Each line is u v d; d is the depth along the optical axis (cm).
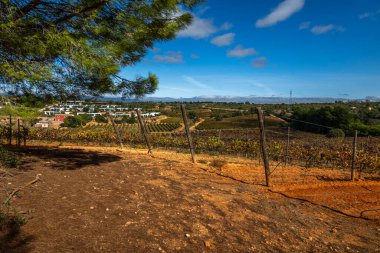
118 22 633
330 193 628
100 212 402
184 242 338
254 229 397
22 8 562
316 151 1364
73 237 321
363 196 613
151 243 326
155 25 652
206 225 393
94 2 564
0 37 515
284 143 1597
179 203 473
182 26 674
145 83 763
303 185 676
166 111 9769
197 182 641
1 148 668
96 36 626
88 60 533
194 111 10081
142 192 517
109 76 692
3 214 342
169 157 1033
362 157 1070
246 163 1070
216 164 916
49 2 571
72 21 598
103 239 324
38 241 305
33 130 1636
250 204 504
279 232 395
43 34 547
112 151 1120
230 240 356
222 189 594
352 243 384
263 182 698
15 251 278
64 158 822
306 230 412
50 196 454
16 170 610
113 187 537
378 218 485
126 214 402
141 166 784
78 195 470
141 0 597
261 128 650
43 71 529
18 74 494
